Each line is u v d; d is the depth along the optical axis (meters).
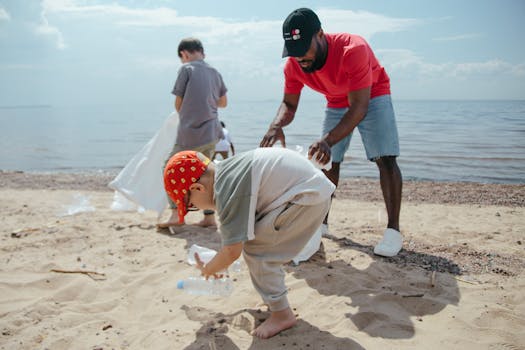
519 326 2.50
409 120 31.61
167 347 2.37
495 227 4.59
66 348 2.41
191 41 4.58
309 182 2.28
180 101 4.52
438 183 8.03
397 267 3.40
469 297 2.86
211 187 2.31
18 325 2.63
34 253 3.87
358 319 2.59
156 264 3.57
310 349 2.30
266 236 2.29
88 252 3.90
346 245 4.00
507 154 12.41
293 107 3.97
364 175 9.91
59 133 27.47
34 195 7.04
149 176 4.75
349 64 3.27
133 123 40.25
